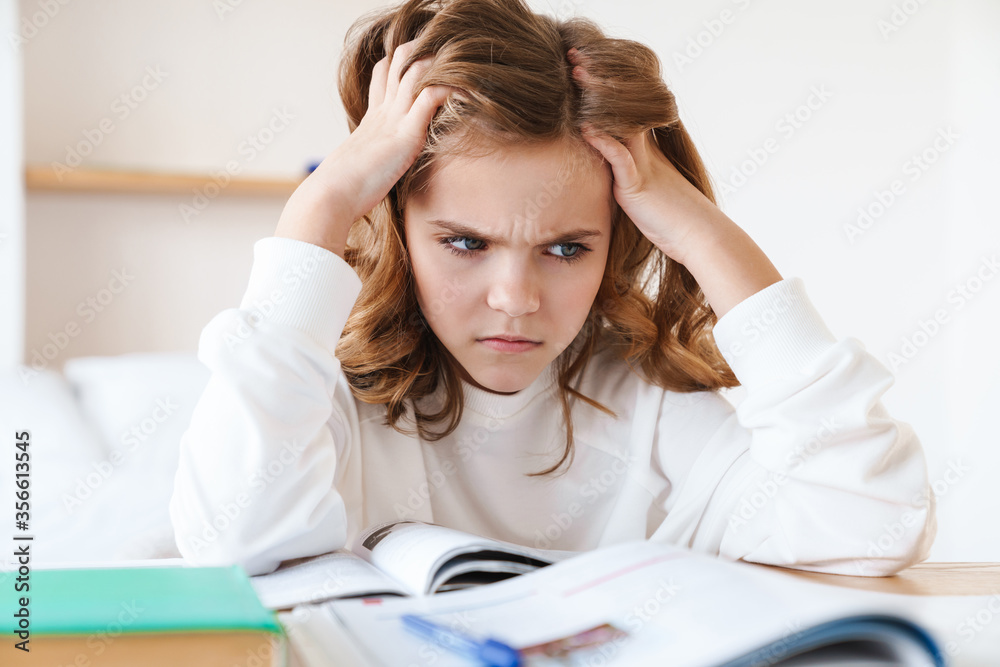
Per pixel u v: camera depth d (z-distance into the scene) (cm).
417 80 82
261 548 67
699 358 101
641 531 94
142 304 259
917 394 239
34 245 249
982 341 230
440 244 81
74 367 221
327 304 76
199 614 43
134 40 259
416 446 93
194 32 264
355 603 50
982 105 232
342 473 89
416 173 82
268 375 71
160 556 134
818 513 74
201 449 71
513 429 95
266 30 270
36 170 242
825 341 79
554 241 79
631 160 82
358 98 99
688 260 86
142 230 258
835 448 74
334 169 81
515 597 50
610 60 83
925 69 242
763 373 79
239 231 267
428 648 43
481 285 80
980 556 227
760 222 253
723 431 91
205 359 73
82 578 54
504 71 77
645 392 99
